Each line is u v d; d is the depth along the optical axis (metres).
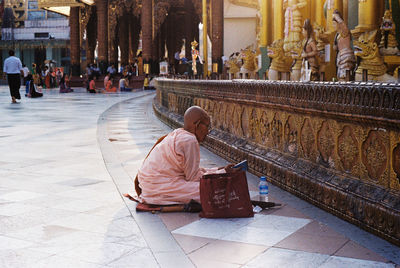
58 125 10.43
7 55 57.84
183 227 3.44
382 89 2.91
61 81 27.72
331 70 10.65
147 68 31.19
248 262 2.74
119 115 13.10
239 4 29.11
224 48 29.39
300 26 11.95
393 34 8.12
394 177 2.99
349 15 9.42
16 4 55.34
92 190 4.61
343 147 3.56
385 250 2.87
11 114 13.05
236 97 5.79
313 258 2.78
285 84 4.33
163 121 11.12
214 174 3.71
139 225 3.49
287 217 3.63
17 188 4.69
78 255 2.89
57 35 54.97
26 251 2.96
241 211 3.66
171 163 3.96
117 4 36.25
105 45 34.69
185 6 43.06
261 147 5.21
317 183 3.86
